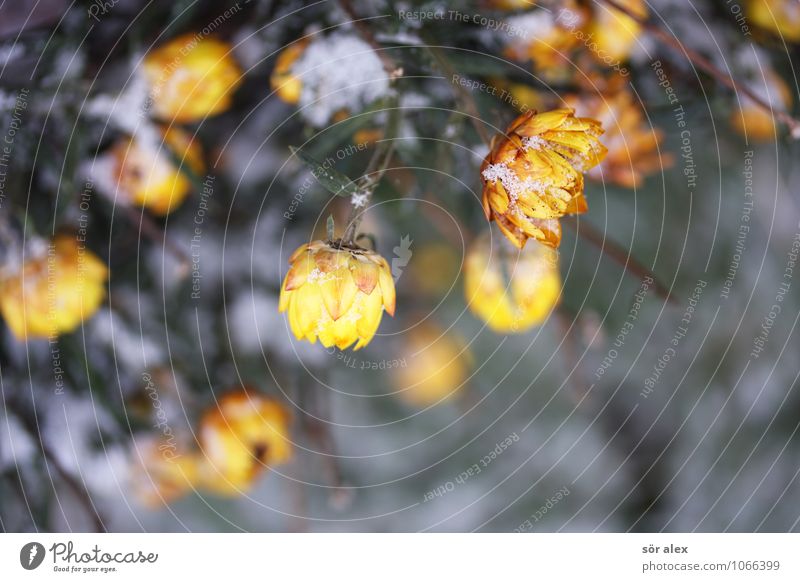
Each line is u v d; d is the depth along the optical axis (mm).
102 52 549
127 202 558
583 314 636
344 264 508
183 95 549
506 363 676
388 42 533
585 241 629
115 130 551
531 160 506
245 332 587
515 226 511
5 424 565
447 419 676
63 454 569
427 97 538
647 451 671
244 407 580
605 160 562
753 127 582
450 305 659
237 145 572
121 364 574
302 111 539
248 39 551
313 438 616
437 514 667
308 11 543
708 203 622
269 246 584
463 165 557
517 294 556
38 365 568
